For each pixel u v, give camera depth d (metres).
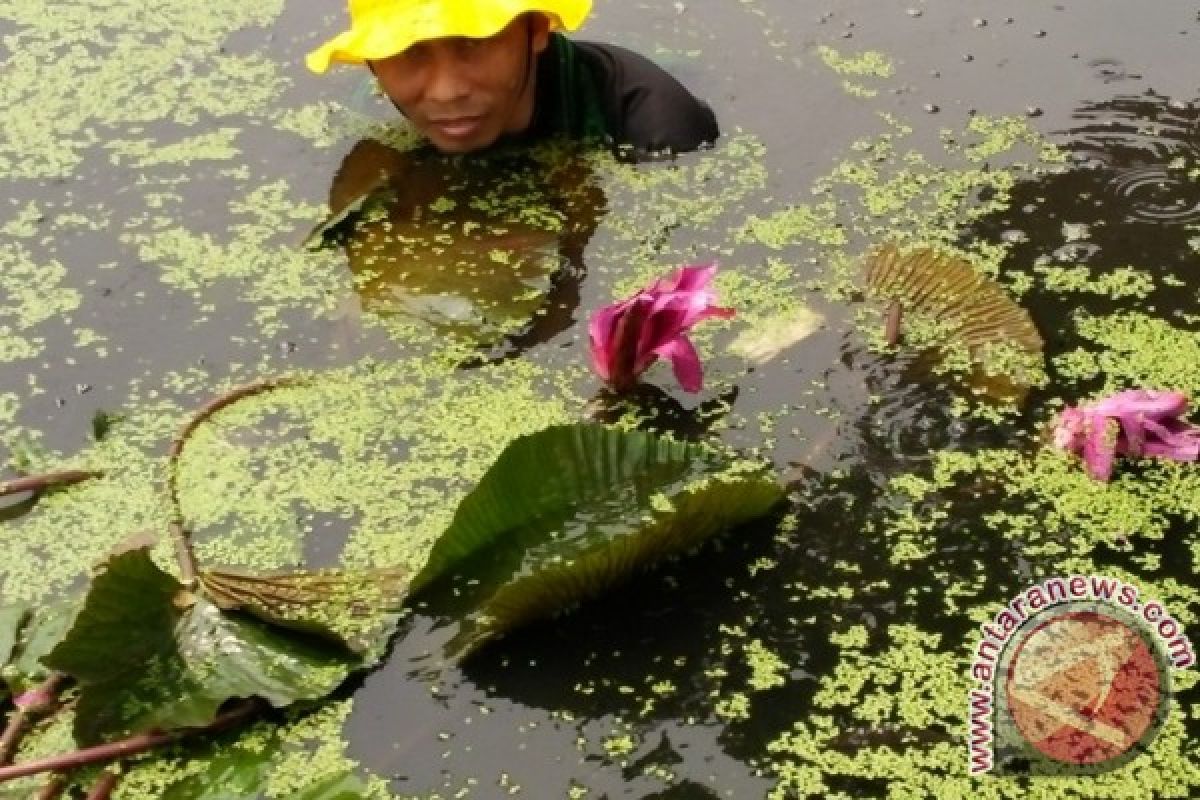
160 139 4.48
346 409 4.13
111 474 4.07
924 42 4.63
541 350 4.19
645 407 4.12
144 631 3.85
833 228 4.33
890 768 3.83
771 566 3.98
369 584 3.95
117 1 4.73
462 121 4.38
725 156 4.44
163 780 3.82
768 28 4.66
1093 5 4.70
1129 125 4.47
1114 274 4.26
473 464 4.07
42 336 4.22
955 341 4.18
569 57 4.45
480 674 3.89
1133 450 4.06
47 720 3.86
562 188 4.39
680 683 3.89
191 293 4.27
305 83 4.57
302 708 3.87
